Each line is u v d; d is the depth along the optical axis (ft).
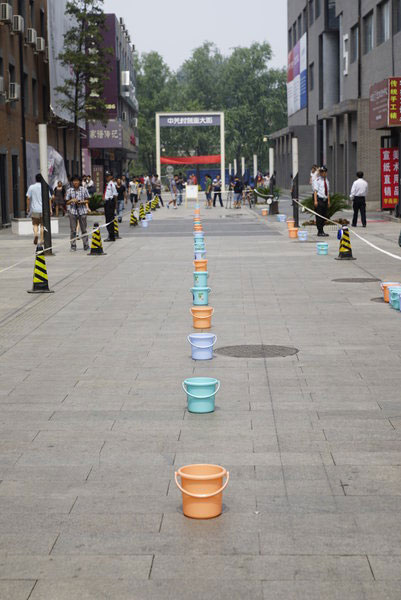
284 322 48.75
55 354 41.16
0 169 142.31
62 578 18.07
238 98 466.70
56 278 70.90
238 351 41.01
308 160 267.59
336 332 45.42
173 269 76.38
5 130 142.82
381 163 151.94
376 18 168.96
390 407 30.91
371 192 176.14
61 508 21.93
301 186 270.46
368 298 57.26
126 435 28.07
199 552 19.20
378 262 79.15
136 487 23.36
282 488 23.13
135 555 19.10
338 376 35.65
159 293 61.31
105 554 19.17
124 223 153.58
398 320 48.78
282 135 318.04
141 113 475.72
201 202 272.92
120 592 17.43
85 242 96.32
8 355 41.16
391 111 136.67
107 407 31.53
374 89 149.07
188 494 20.70
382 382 34.58
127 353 40.98
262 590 17.42
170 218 173.68
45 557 19.07
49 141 183.52
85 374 36.83
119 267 78.59
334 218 149.28
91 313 53.11
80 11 183.62
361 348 41.22
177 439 27.53
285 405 31.37
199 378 31.60
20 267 79.56
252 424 29.07
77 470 24.79
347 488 23.06
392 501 22.07
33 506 22.08
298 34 286.46
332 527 20.47
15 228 126.82
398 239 98.37
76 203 94.99
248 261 82.12
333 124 215.10
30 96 163.73
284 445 26.78
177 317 51.01
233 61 466.29
